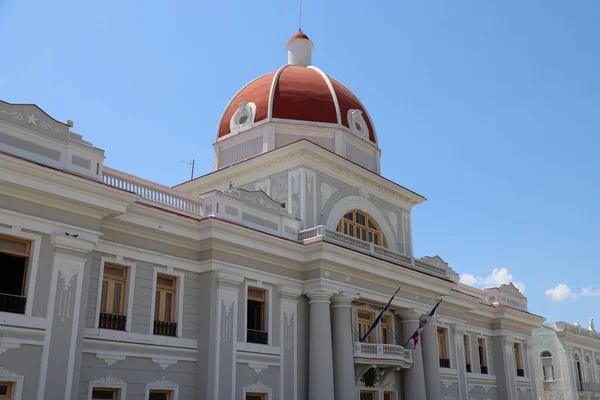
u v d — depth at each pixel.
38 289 16.69
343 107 32.50
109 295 19.69
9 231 16.50
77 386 16.92
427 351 30.31
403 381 29.17
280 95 31.80
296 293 24.95
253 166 29.98
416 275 29.34
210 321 21.39
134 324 19.88
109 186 18.27
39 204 17.20
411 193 33.81
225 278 22.03
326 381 24.05
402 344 29.72
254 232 23.03
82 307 17.45
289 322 24.45
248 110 32.12
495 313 40.00
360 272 26.64
